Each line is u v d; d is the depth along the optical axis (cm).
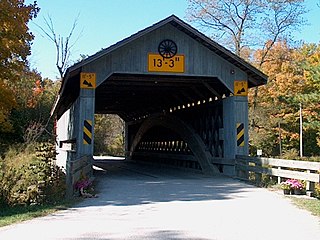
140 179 1617
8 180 1079
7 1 1593
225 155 1758
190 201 1022
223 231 679
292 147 3416
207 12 3303
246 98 1712
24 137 2547
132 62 1617
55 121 3247
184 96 2288
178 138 2423
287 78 3266
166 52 1650
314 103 3092
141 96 2495
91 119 1557
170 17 1606
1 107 1786
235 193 1180
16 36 1644
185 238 625
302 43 3384
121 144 5400
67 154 1229
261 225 730
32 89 3256
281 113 3372
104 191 1212
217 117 1877
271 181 1369
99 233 656
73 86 1847
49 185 1129
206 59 1689
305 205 944
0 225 711
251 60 3494
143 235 644
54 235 639
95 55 1554
